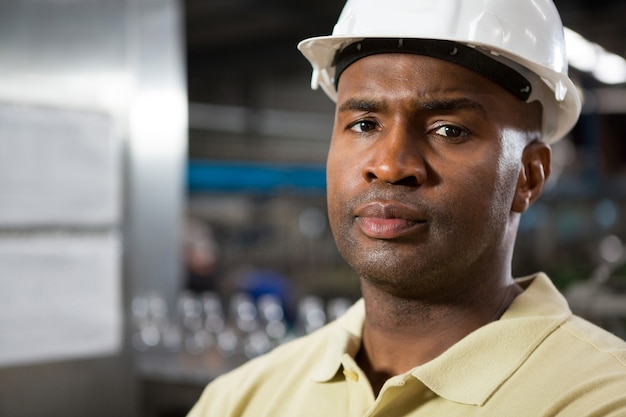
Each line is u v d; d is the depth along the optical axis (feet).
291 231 29.25
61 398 8.94
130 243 9.66
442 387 2.69
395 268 2.74
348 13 2.97
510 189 2.86
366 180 2.78
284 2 16.83
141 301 10.51
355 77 2.88
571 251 25.98
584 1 13.07
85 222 9.19
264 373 3.40
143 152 10.28
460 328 2.91
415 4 2.78
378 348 3.08
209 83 26.35
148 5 10.28
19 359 8.68
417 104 2.74
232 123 26.84
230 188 26.05
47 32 9.00
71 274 9.05
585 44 9.91
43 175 8.86
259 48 22.13
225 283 21.47
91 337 9.18
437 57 2.74
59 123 9.03
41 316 8.83
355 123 2.90
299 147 28.66
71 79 9.20
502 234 2.89
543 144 3.06
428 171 2.72
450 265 2.75
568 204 27.86
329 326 3.51
